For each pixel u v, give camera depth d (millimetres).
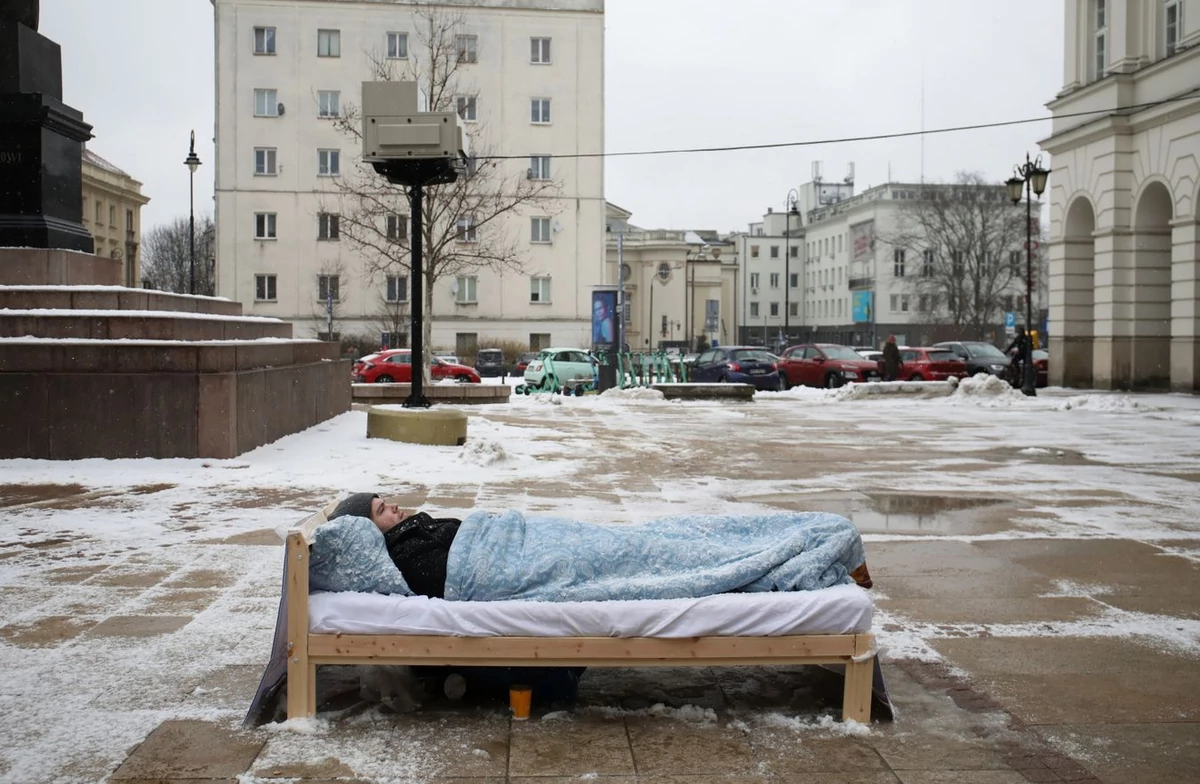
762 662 3842
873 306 95625
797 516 4395
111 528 7398
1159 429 17422
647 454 12820
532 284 55750
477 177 43969
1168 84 28141
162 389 10312
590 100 55156
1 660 4574
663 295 86000
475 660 3799
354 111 43531
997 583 6184
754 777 3471
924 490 10039
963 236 76375
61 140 12492
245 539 7062
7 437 10156
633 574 4043
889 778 3475
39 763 3514
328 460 10938
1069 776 3502
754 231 131500
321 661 3834
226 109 52719
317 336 53469
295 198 53250
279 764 3527
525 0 54438
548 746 3705
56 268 11891
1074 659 4754
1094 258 32188
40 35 12477
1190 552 7094
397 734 3799
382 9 52812
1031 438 15711
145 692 4195
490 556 3975
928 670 4586
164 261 105188
